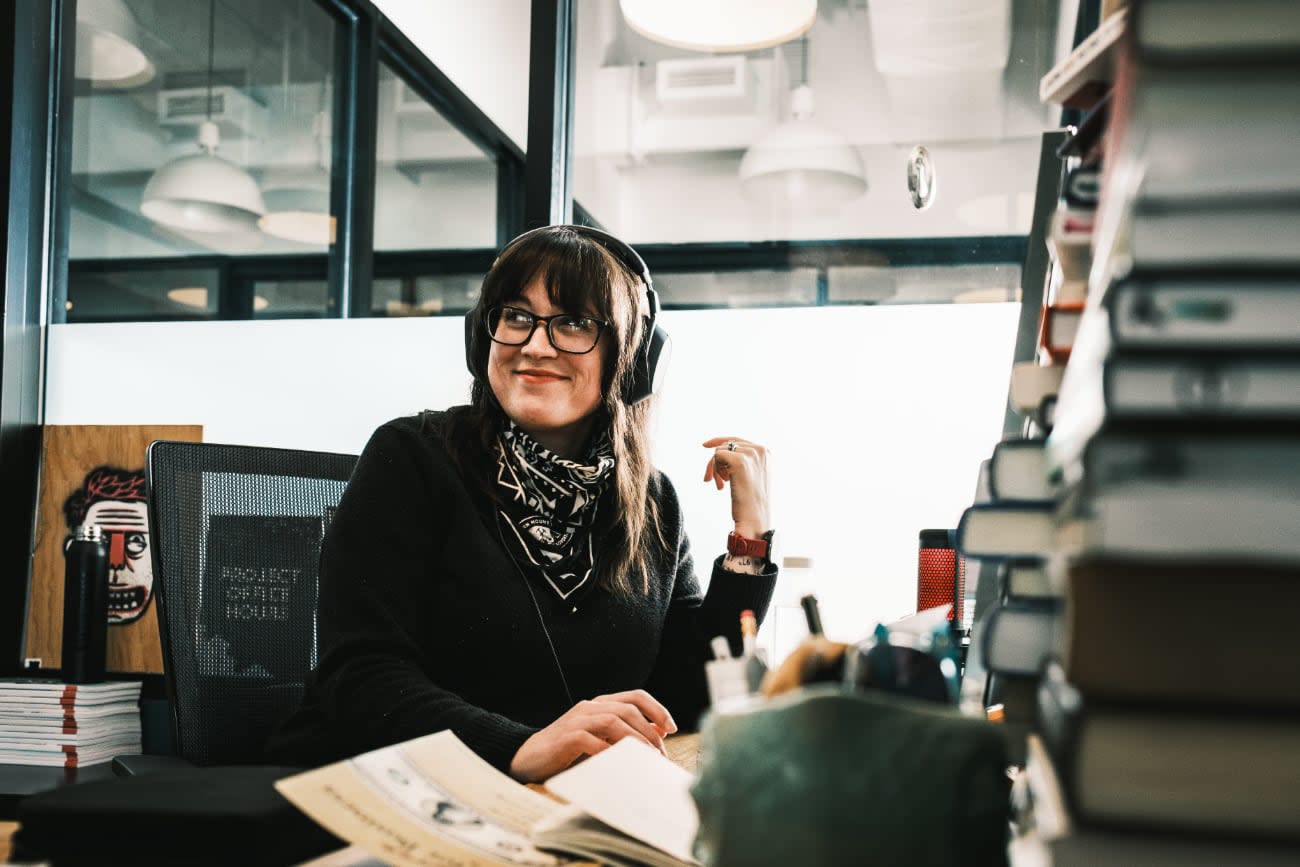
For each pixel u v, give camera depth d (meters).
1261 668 0.36
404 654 1.25
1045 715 0.45
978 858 0.43
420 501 1.39
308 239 2.93
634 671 1.46
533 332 1.41
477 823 0.64
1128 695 0.37
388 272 2.87
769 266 2.69
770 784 0.44
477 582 1.36
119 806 0.60
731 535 1.59
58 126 2.94
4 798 2.19
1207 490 0.37
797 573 2.27
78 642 2.50
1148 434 0.38
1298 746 0.36
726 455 1.61
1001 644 0.59
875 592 2.43
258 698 1.54
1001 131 2.66
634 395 1.52
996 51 2.68
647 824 0.63
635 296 1.47
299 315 2.80
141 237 2.94
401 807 0.63
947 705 0.52
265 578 1.60
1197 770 0.36
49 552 2.79
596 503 1.47
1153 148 0.39
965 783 0.43
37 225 2.88
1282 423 0.37
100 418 2.81
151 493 1.53
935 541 1.76
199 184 2.96
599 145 2.77
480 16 2.74
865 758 0.43
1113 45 0.55
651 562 1.55
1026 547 0.56
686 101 2.75
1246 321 0.38
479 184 2.78
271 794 0.64
